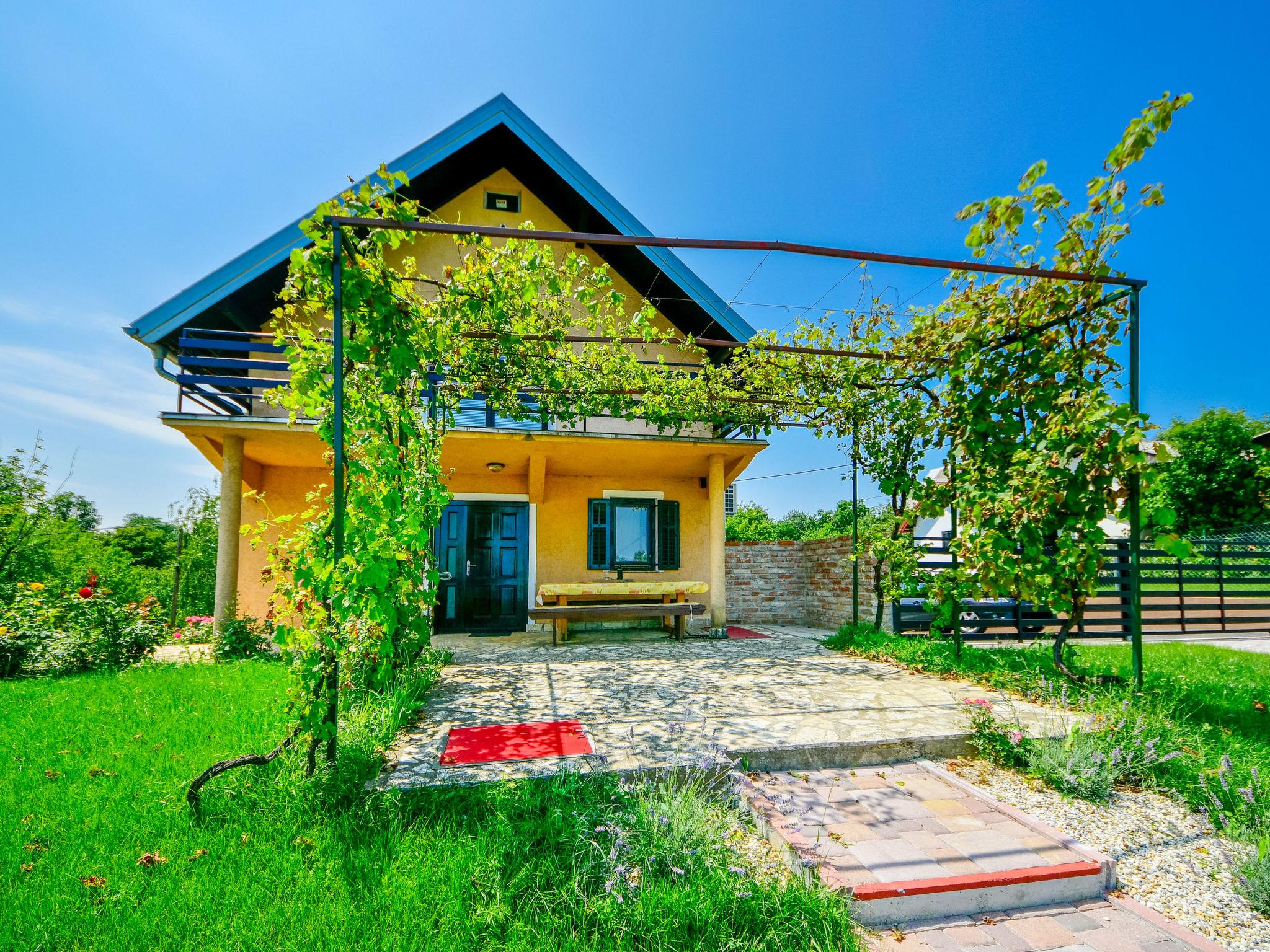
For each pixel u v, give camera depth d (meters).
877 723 4.25
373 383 3.68
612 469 10.12
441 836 2.63
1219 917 2.41
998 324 5.02
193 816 2.77
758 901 2.24
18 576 9.95
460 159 8.90
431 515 4.64
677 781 3.26
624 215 8.52
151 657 6.95
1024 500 4.75
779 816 2.96
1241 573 11.80
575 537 10.27
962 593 5.82
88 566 11.37
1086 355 4.68
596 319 5.75
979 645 8.07
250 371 8.65
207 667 6.34
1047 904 2.53
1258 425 17.61
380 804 2.84
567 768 3.22
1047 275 4.14
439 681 5.71
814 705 4.77
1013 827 2.98
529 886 2.34
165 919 2.06
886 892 2.38
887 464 7.16
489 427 8.88
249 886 2.28
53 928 1.99
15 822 2.70
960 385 5.59
